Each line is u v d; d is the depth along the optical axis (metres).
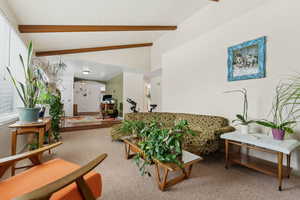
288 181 1.70
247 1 2.41
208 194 1.46
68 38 3.34
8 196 0.83
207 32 3.15
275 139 1.76
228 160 2.06
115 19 3.02
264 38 2.18
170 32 4.36
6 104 2.35
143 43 5.21
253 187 1.58
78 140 3.40
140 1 2.66
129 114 3.68
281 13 2.03
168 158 1.39
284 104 1.99
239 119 2.35
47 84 3.81
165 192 1.48
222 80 2.83
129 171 1.92
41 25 2.62
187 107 3.71
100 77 8.76
